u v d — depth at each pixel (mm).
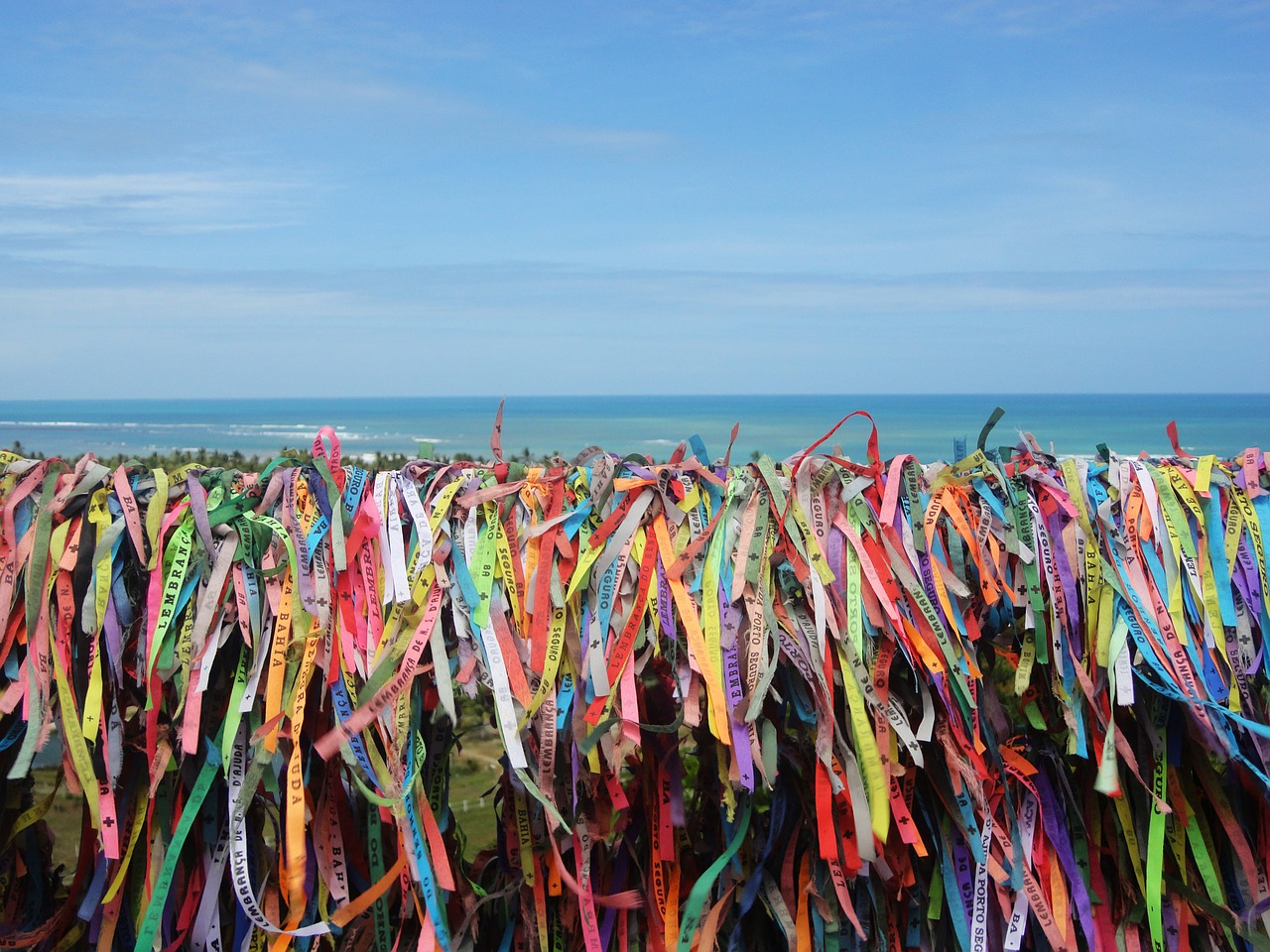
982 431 1604
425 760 1560
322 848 1483
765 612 1455
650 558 1494
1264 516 1561
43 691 1371
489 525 1503
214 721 1501
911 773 1578
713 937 1520
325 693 1468
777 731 1571
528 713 1407
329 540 1460
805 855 1588
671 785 1556
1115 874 1686
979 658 1750
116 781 1429
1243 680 1534
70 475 1464
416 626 1430
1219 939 1633
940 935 1638
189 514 1444
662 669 1599
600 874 1644
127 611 1417
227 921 1549
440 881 1415
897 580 1509
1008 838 1580
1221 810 1590
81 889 1531
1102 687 1534
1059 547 1545
